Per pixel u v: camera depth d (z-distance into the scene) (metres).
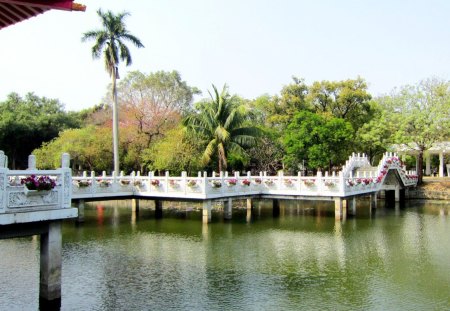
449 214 27.95
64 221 23.31
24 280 12.27
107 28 30.61
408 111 41.72
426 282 12.58
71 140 38.34
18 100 56.69
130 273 13.16
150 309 10.19
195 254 15.74
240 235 19.66
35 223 9.59
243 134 37.56
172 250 16.34
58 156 36.81
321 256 15.65
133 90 44.53
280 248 16.94
